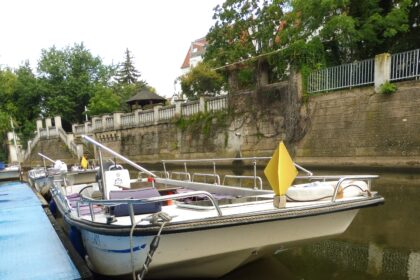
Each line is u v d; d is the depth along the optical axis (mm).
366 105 11859
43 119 35312
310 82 13922
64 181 7359
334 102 12852
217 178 6043
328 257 4297
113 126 25047
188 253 3275
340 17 12695
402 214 6082
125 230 3082
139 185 6191
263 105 15711
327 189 3766
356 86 12461
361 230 5301
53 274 3883
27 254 4633
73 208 4855
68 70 37344
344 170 12289
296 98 14188
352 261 4129
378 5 13805
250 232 3381
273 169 3449
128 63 54094
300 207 3414
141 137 22984
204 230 3166
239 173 15133
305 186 3896
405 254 4273
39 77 37000
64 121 36812
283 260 4250
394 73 11391
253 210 3424
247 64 17219
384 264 3998
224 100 17688
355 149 12094
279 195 3408
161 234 3014
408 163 10578
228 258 3488
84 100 37219
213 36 21016
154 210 3584
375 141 11516
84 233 4141
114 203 3160
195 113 19297
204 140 18609
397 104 10992
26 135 34875
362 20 13539
